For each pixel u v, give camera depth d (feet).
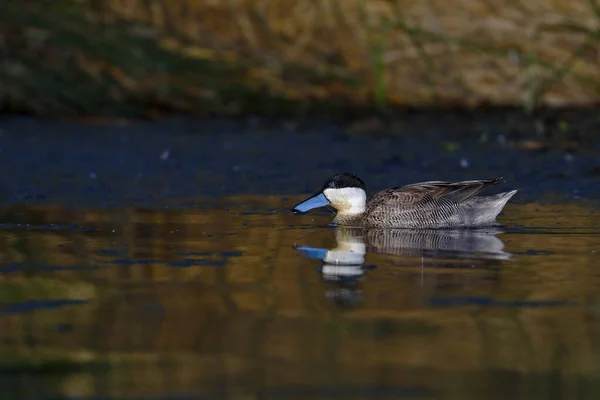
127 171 56.65
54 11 76.43
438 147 61.67
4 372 24.59
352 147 62.28
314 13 76.28
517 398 22.58
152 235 40.91
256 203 49.19
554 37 73.46
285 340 26.55
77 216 45.50
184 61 73.72
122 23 76.18
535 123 66.13
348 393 22.97
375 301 30.25
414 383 23.50
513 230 42.50
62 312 29.30
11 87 70.03
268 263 35.63
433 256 36.83
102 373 24.35
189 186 53.42
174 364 24.84
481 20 74.64
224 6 77.00
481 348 25.88
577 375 23.99
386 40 74.43
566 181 53.52
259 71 73.67
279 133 66.08
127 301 30.40
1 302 30.40
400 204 44.16
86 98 70.38
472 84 71.82
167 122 68.95
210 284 32.45
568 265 35.06
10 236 40.73
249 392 23.09
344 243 39.68
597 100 70.08
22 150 60.95
